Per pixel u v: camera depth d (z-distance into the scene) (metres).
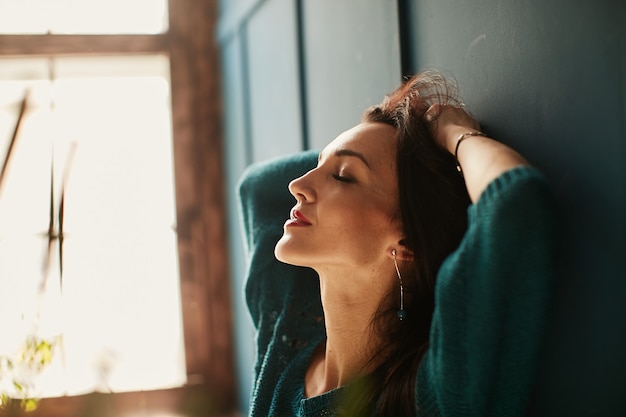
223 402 3.50
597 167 0.98
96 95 3.43
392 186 1.17
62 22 3.37
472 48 1.30
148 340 3.45
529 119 1.13
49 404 3.12
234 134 3.33
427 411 1.06
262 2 2.81
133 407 3.34
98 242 3.35
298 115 2.42
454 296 0.96
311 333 1.40
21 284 3.14
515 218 0.90
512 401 0.98
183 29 3.56
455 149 1.08
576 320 1.04
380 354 1.23
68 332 3.24
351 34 1.92
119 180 3.41
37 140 3.27
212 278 3.55
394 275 1.21
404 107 1.19
